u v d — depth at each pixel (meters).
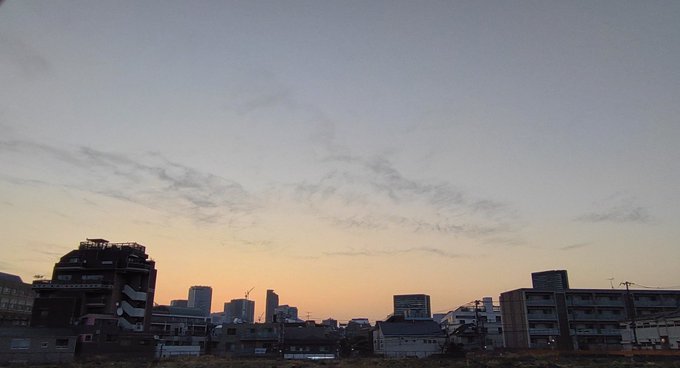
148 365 61.19
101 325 77.94
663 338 77.25
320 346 96.50
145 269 94.44
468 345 94.19
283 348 95.56
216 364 65.50
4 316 115.44
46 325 80.31
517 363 60.53
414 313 124.75
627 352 67.12
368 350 110.50
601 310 94.00
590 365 54.62
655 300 95.31
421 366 62.94
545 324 92.56
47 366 56.47
